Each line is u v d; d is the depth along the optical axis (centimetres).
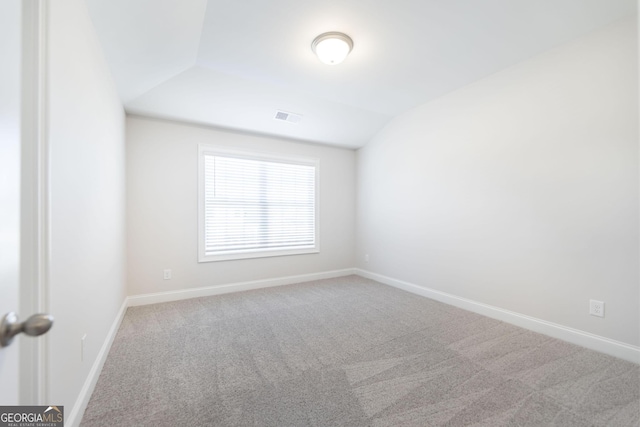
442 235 310
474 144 277
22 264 82
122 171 261
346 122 369
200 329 234
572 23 192
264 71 254
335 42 203
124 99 256
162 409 137
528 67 234
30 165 84
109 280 200
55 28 100
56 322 102
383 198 397
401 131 363
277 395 148
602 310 194
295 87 286
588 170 200
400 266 368
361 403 142
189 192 325
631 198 182
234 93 285
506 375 167
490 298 263
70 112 118
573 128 208
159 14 165
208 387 155
